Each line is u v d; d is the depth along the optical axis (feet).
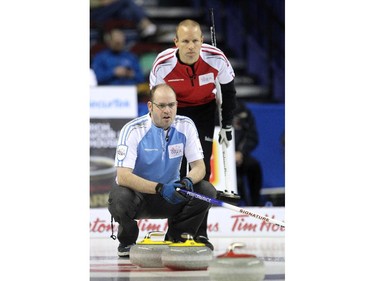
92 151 82.17
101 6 80.59
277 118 79.97
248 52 79.71
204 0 78.84
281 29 79.20
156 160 64.49
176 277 55.06
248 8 78.84
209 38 69.87
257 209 79.36
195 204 64.08
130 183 63.98
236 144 79.25
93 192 81.51
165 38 80.69
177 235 65.31
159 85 64.28
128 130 64.13
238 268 50.85
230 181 75.00
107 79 81.20
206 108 66.90
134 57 80.89
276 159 79.82
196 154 65.00
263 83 80.07
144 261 59.57
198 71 65.92
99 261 63.67
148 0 80.23
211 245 65.36
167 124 64.13
